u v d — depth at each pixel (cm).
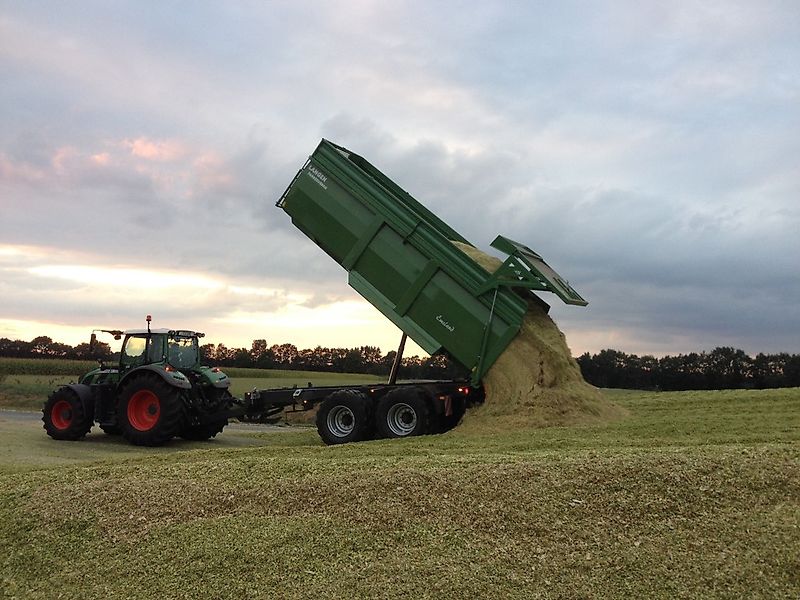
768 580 424
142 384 1264
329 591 448
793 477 541
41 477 719
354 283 1118
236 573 482
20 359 4138
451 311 1053
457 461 646
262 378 3691
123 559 522
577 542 481
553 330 1097
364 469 631
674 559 452
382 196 1100
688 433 841
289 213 1161
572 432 896
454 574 452
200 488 625
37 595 490
